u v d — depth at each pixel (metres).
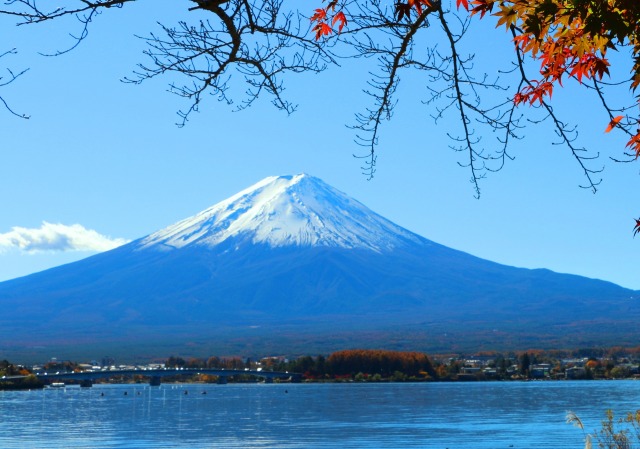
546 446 97.81
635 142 8.66
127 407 182.62
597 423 118.50
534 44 8.37
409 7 8.47
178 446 106.50
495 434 112.81
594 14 7.66
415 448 99.62
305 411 163.62
